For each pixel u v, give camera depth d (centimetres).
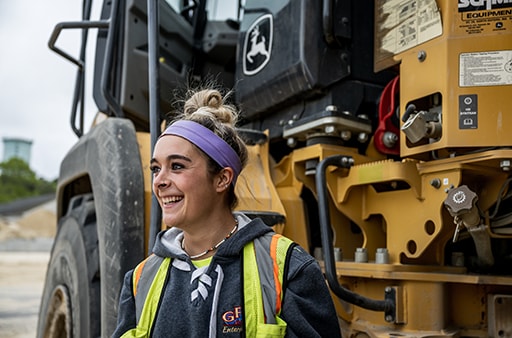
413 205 210
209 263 139
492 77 184
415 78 204
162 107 321
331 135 238
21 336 678
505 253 229
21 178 6800
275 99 262
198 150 141
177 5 362
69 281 275
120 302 148
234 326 131
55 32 272
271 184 246
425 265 213
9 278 1383
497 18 186
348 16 246
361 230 247
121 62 298
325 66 241
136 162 240
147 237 230
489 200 195
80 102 333
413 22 208
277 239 141
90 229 271
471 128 184
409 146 205
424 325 200
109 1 312
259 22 273
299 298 133
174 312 135
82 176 283
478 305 205
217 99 155
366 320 217
